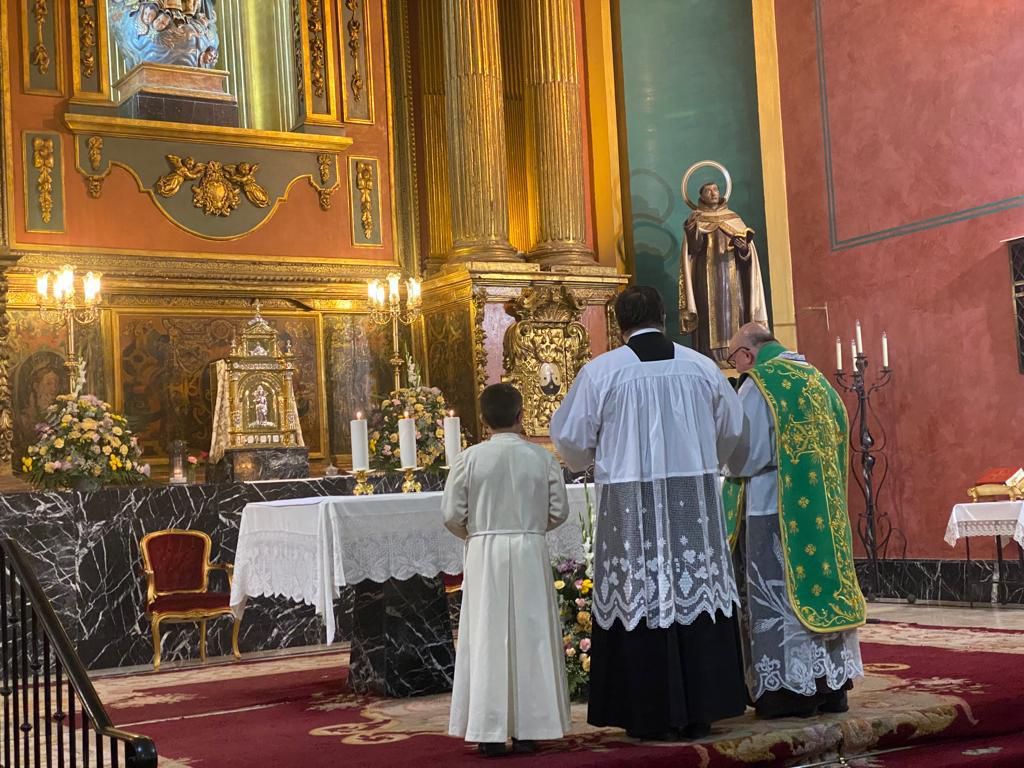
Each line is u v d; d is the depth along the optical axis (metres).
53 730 6.41
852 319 12.24
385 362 12.66
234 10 13.75
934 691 5.95
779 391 5.52
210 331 11.88
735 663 5.05
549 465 5.24
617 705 5.02
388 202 12.88
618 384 5.14
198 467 11.62
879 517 11.98
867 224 12.09
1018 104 10.80
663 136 13.24
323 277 12.39
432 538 6.76
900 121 11.77
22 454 10.95
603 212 13.20
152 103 11.87
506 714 4.95
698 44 13.23
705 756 4.86
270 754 5.32
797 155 12.73
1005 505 10.02
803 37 12.66
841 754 5.22
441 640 7.05
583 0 13.41
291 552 6.87
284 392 11.10
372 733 5.75
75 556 9.46
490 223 12.28
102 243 11.55
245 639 10.14
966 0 11.20
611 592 5.05
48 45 11.55
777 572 5.41
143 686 8.05
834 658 5.37
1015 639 8.06
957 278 11.28
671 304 13.07
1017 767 5.24
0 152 11.16
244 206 12.20
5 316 10.52
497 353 11.98
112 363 11.41
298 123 12.73
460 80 12.34
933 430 11.51
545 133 12.79
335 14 12.88
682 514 5.07
